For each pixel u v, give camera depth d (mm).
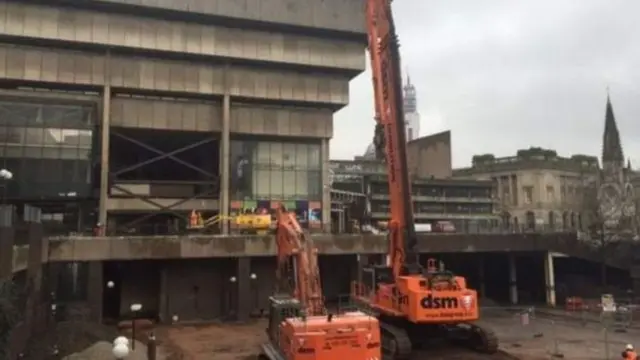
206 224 55344
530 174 94812
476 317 25422
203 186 62219
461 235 55062
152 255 44844
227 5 58312
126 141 62625
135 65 57125
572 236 56688
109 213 57344
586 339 35625
